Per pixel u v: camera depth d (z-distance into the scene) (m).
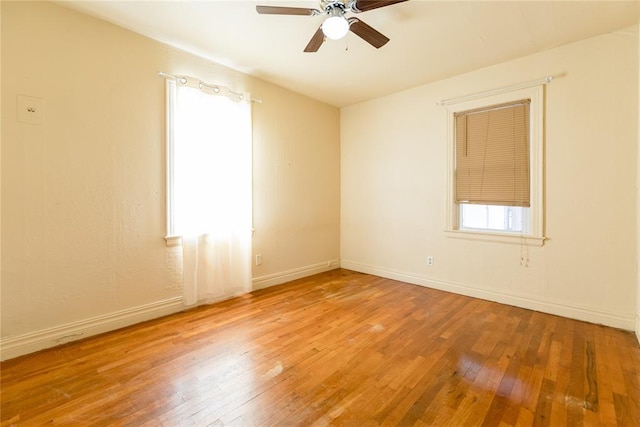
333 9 2.01
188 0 2.24
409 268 4.06
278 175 3.95
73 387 1.80
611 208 2.65
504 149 3.24
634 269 2.55
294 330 2.59
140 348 2.28
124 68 2.61
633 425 1.50
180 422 1.53
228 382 1.86
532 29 2.58
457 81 3.54
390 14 2.37
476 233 3.42
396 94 4.12
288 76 3.59
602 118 2.67
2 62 2.06
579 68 2.76
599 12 2.34
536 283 3.05
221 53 3.04
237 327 2.65
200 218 3.09
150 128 2.77
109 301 2.58
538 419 1.54
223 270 3.31
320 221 4.57
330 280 4.17
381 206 4.35
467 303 3.26
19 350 2.16
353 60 3.17
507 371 1.98
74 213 2.38
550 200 2.94
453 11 2.34
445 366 2.04
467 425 1.50
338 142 4.84
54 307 2.31
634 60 2.53
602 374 1.93
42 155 2.23
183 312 3.00
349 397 1.72
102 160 2.51
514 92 3.11
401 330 2.59
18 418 1.55
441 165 3.71
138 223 2.73
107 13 2.39
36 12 2.18
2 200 2.09
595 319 2.73
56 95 2.28
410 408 1.63
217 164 3.21
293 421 1.54
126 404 1.66
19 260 2.16
